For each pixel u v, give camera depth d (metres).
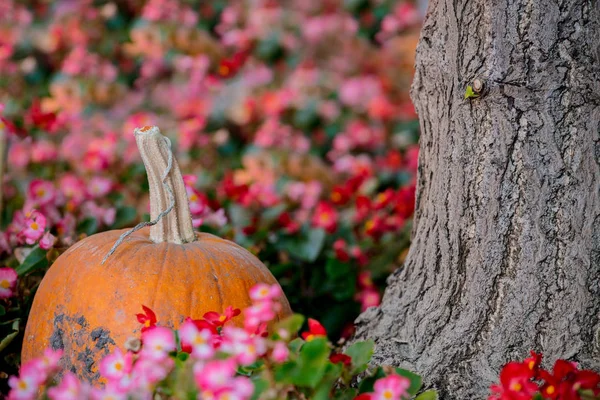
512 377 2.71
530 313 2.89
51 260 3.06
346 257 3.31
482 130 2.89
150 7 4.64
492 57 2.87
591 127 2.85
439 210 2.95
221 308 2.87
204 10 5.12
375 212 3.41
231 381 2.63
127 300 2.85
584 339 2.87
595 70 2.84
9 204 3.44
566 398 2.69
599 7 2.84
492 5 2.86
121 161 3.64
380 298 3.34
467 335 2.92
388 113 4.40
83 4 4.87
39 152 3.54
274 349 2.67
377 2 5.34
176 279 2.87
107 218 3.31
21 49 4.57
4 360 3.04
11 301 3.06
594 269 2.87
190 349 2.73
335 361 2.72
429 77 2.94
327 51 5.01
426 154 2.98
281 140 3.97
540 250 2.88
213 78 4.32
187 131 3.84
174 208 2.92
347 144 4.20
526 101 2.86
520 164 2.88
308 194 3.61
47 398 2.77
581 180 2.86
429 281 2.97
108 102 4.36
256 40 4.75
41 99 4.27
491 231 2.90
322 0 5.40
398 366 2.95
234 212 3.38
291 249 3.30
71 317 2.86
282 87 4.43
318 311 3.31
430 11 2.94
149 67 4.62
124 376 2.70
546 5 2.84
